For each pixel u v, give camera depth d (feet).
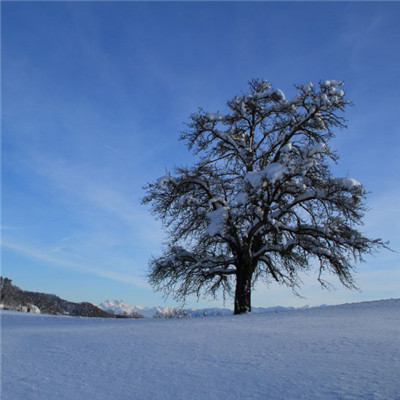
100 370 23.54
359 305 60.03
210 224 62.75
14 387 20.57
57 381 21.54
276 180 59.41
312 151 62.80
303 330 34.30
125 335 35.88
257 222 65.87
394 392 16.30
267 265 75.72
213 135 75.10
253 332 34.27
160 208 71.92
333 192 60.70
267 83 78.07
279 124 75.20
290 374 19.99
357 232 65.26
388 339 27.84
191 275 74.08
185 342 30.63
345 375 19.16
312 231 66.95
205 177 72.64
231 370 21.58
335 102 65.51
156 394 18.44
